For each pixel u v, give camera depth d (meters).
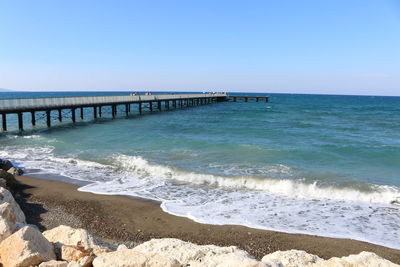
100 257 3.99
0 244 4.12
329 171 13.34
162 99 45.66
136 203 10.00
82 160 15.41
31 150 17.91
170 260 3.90
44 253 4.15
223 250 4.41
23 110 24.12
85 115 43.50
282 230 8.19
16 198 10.34
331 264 4.18
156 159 15.48
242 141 20.66
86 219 8.87
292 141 20.89
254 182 11.74
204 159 15.44
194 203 10.00
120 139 21.17
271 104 77.19
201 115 42.25
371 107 71.12
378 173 13.19
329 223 8.59
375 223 8.60
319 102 94.69
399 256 7.04
